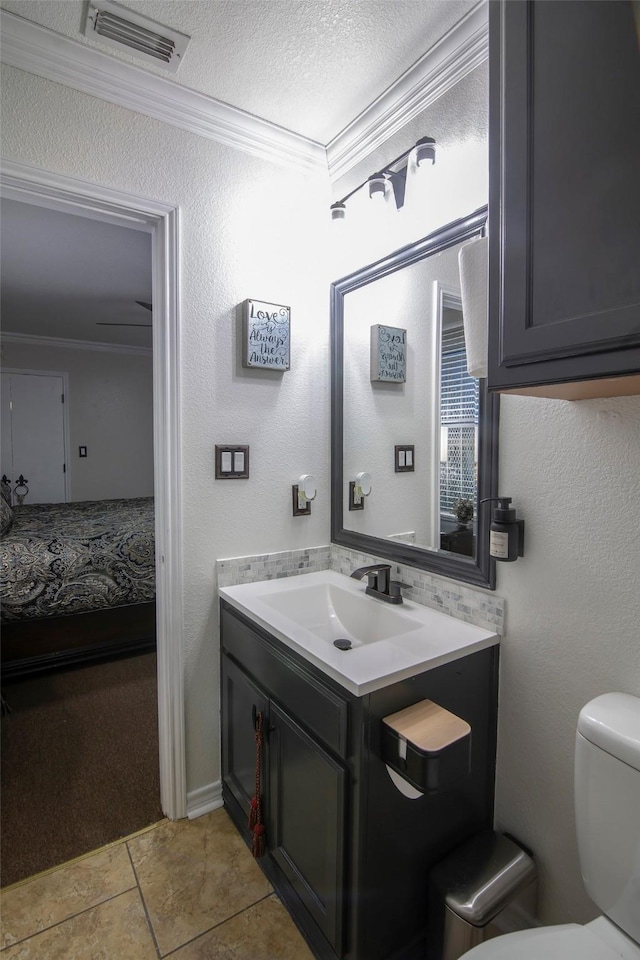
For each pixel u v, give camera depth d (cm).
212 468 169
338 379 189
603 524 108
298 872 131
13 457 496
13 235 254
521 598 125
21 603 262
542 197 79
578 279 75
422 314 152
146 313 409
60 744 213
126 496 561
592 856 97
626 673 105
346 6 120
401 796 114
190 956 125
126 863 153
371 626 157
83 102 140
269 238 176
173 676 168
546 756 122
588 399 109
